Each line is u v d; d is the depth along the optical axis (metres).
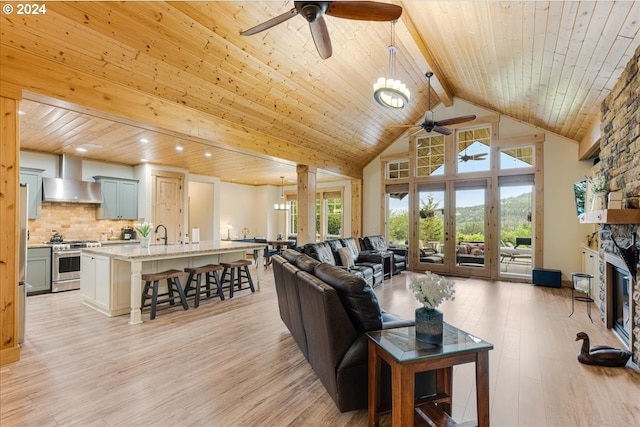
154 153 6.13
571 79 3.99
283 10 3.46
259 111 4.97
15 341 2.82
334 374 2.09
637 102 2.95
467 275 7.31
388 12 2.35
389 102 4.04
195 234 5.91
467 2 3.40
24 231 3.33
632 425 2.00
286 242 8.45
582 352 2.88
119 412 2.09
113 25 3.01
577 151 6.23
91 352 3.02
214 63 3.85
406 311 4.50
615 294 3.73
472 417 2.09
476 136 7.31
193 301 4.92
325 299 2.08
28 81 2.86
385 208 8.55
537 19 3.15
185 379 2.53
